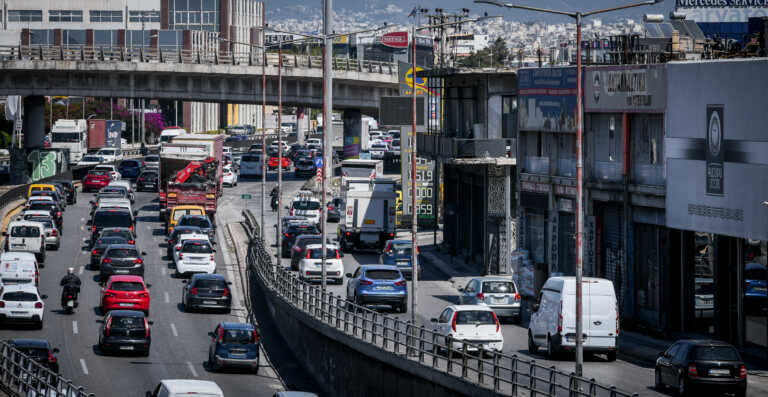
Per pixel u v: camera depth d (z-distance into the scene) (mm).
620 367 86562
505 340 103500
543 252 134125
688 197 98812
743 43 132375
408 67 179750
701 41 132625
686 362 71625
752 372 83250
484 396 68688
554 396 62312
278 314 129125
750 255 91188
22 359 81812
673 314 103250
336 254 146250
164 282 149125
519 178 138375
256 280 152875
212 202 197500
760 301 90125
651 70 105000
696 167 97750
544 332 91750
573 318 88062
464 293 118250
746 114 90875
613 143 114375
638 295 109250
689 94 99000
